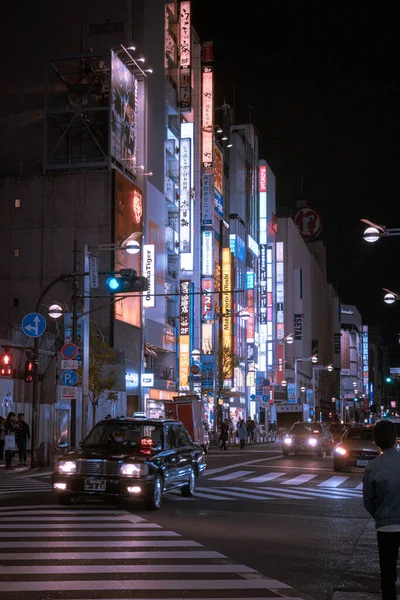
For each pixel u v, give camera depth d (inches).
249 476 1026.1
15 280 1999.3
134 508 621.9
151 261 2142.0
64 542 441.4
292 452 1502.2
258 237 3799.2
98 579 343.6
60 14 2207.2
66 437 1627.7
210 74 2748.5
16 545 428.8
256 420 3624.5
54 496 705.6
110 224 1968.5
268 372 3722.9
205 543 451.5
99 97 2087.8
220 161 2994.6
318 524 551.2
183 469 691.4
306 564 397.1
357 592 328.2
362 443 1106.1
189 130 2637.8
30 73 2174.0
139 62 2215.8
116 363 1849.2
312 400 4635.8
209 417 2704.2
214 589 329.1
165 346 2329.0
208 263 2659.9
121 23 2201.0
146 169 2214.6
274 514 603.8
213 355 2348.7
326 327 6579.7
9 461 1093.1
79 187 1995.6
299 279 4645.7
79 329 1326.3
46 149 2031.3
